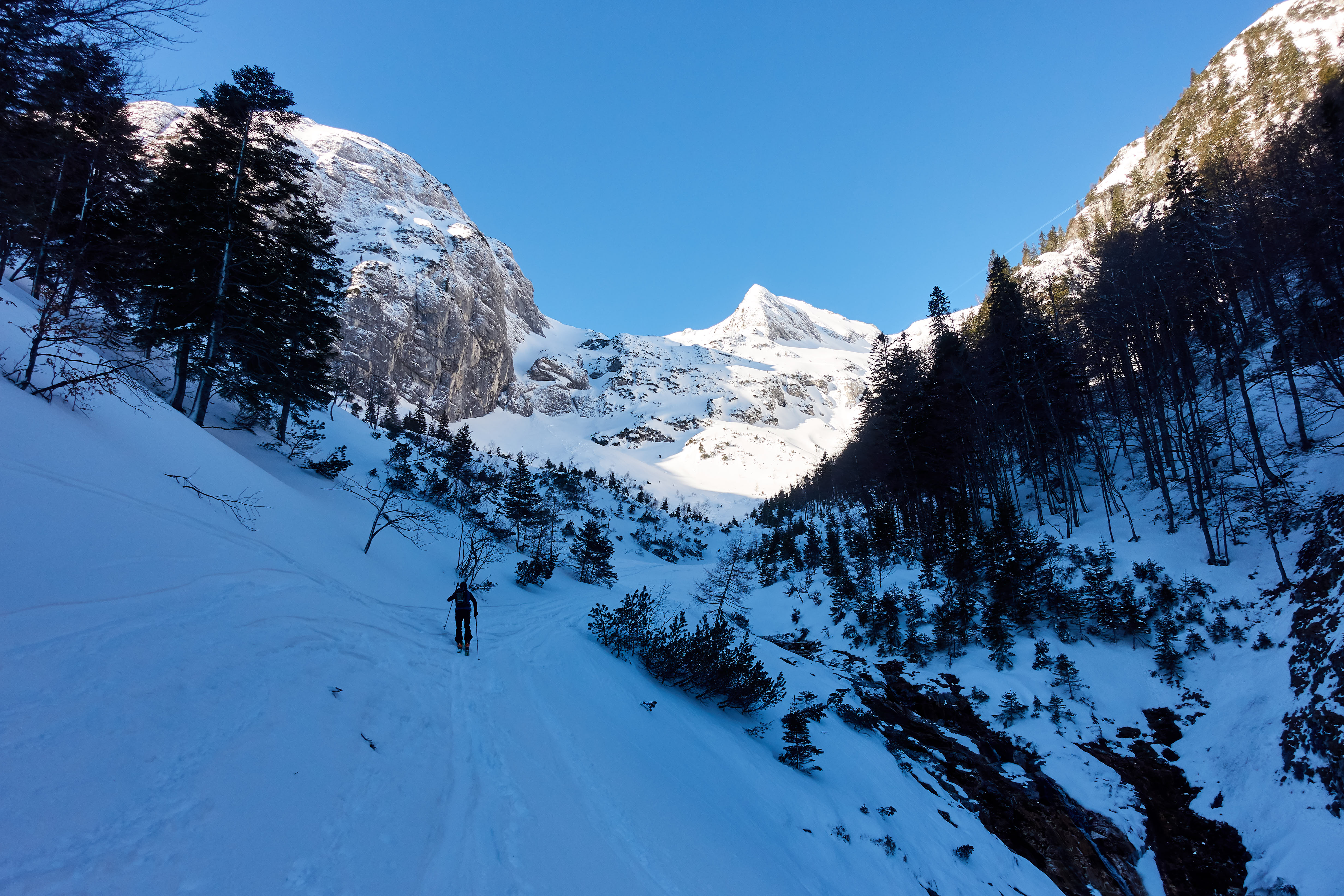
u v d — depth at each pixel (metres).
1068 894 12.20
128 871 2.74
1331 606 15.08
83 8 6.30
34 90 7.47
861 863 9.86
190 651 5.14
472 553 19.86
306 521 14.18
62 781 3.12
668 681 15.38
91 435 8.85
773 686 16.22
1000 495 34.78
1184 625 18.94
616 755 8.16
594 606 23.22
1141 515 26.72
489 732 6.71
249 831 3.39
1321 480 20.53
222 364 20.02
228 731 4.25
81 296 12.65
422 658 8.68
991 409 35.47
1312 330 25.30
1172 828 13.10
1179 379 30.16
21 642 4.13
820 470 94.81
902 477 35.38
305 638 6.82
